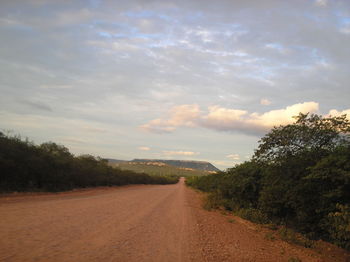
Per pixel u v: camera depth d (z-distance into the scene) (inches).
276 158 487.5
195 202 1027.9
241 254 316.5
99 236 319.0
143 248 288.4
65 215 440.8
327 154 426.9
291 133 463.5
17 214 414.6
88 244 279.4
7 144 775.7
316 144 450.3
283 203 516.4
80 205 588.1
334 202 379.2
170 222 485.1
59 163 1010.1
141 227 404.8
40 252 238.1
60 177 972.6
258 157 520.1
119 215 495.8
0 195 639.8
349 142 413.1
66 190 996.6
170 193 1384.1
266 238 440.5
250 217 636.7
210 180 1556.3
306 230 456.8
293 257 327.9
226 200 895.7
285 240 433.1
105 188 1374.3
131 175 2364.7
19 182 809.5
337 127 435.2
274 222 565.3
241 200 768.3
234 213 751.1
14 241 265.1
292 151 472.4
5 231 302.2
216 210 828.0
